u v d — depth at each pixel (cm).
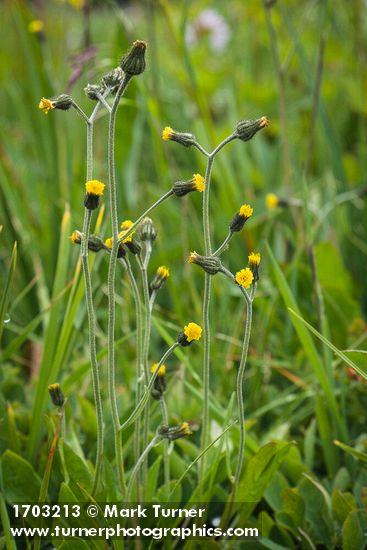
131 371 74
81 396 68
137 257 60
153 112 83
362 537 62
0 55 126
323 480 67
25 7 89
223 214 87
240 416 60
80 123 101
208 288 60
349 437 70
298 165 101
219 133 114
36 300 80
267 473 62
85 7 90
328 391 67
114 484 62
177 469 65
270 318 75
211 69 135
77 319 70
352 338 75
